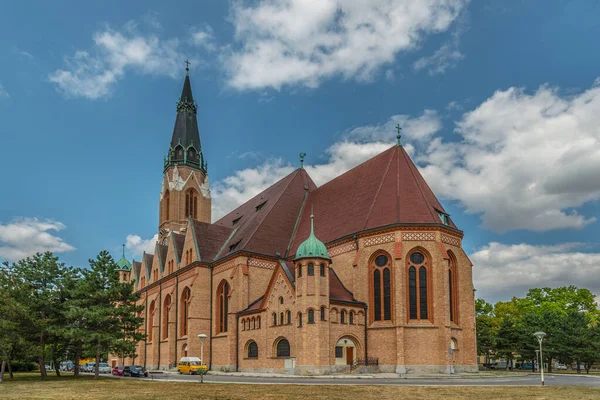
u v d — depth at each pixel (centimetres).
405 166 6962
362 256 6388
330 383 4525
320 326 5703
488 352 9806
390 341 5959
